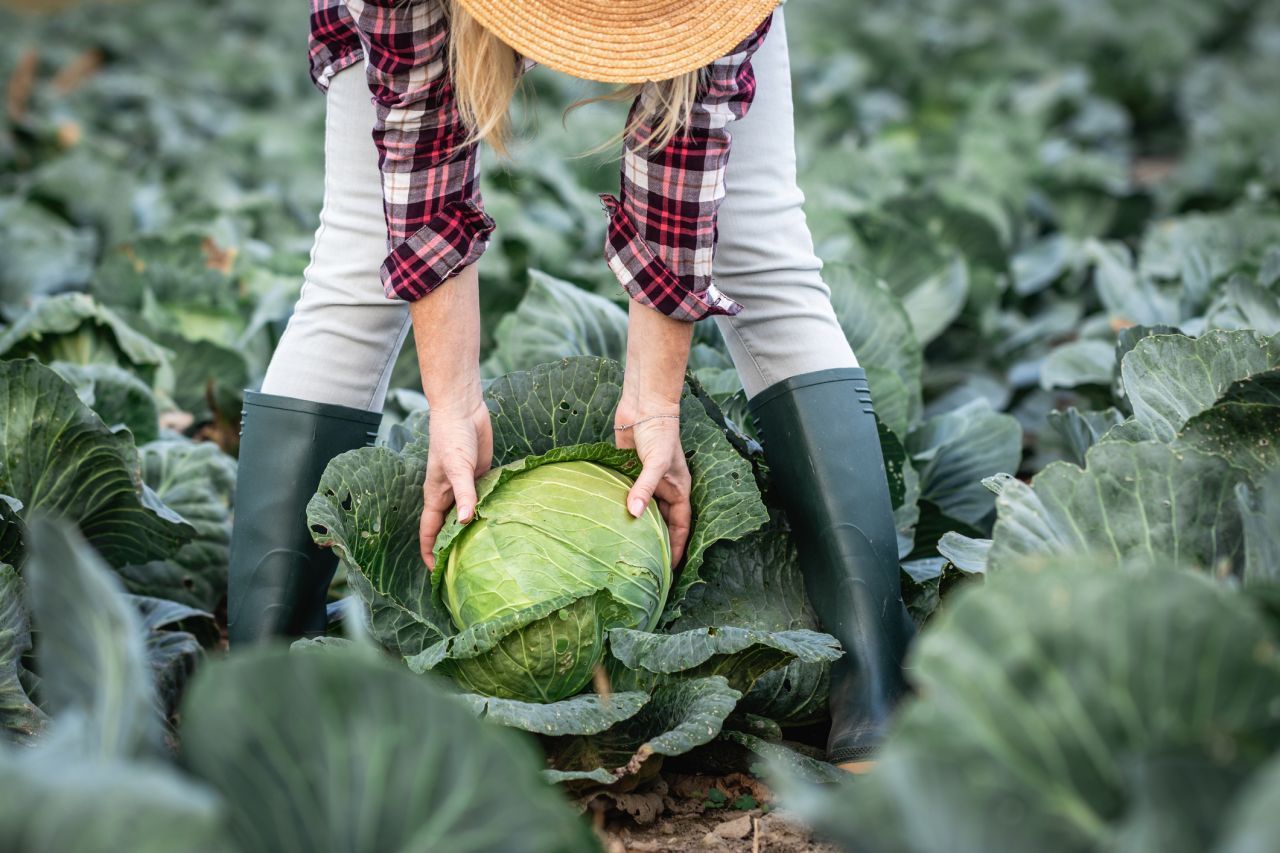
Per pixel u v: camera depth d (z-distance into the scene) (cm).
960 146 803
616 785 217
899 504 283
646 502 230
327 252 247
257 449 246
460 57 205
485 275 423
